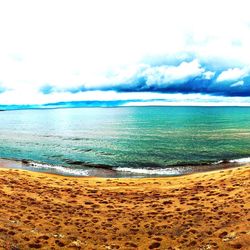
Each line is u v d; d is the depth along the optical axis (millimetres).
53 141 93125
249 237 16000
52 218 21484
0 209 21969
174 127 129500
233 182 31266
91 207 25188
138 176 45812
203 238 17234
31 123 188375
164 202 26203
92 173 48562
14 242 16203
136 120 182750
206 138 90812
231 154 63594
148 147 75812
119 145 80750
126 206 25641
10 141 94625
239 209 21203
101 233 19141
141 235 18750
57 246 16641
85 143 86562
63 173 48719
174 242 17297
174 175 45969
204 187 31312
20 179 35219
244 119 175875
